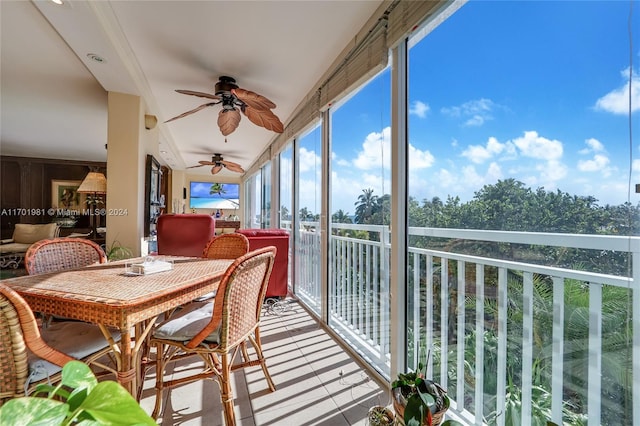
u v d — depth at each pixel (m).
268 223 5.61
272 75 2.66
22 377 1.01
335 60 2.37
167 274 1.52
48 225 4.91
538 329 1.08
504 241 1.18
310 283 3.27
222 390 1.33
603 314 0.89
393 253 1.71
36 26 1.94
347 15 1.85
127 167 2.81
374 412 1.21
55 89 3.00
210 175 8.84
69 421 0.48
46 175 6.53
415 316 1.68
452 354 1.47
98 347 1.34
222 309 1.29
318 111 2.73
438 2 1.34
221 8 1.80
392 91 1.72
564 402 1.01
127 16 1.89
